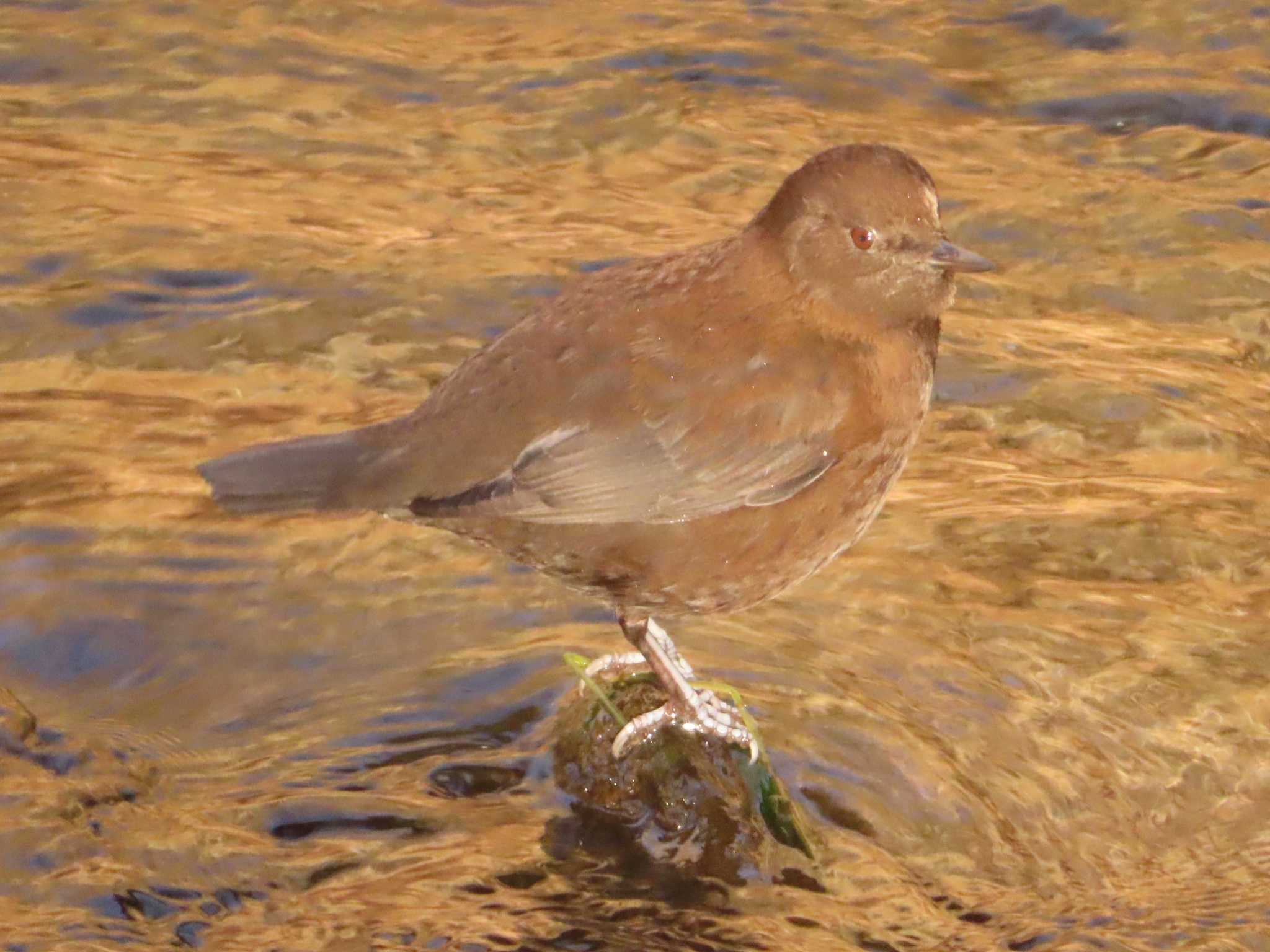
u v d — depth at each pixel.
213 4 21.06
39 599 12.04
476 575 12.66
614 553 11.02
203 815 10.17
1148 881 10.16
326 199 17.80
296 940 9.30
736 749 10.73
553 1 21.80
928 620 12.24
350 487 10.86
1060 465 14.45
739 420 10.91
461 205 17.81
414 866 9.91
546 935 9.48
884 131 19.33
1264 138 19.47
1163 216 18.00
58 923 9.32
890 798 10.59
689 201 18.02
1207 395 15.40
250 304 15.95
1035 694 11.55
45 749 10.66
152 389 14.77
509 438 10.78
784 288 11.13
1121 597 12.59
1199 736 11.24
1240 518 13.60
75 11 20.75
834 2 21.94
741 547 11.09
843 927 9.68
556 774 10.67
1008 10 21.78
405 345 15.52
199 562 12.55
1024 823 10.50
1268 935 9.67
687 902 9.81
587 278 11.44
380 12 21.27
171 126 18.88
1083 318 16.64
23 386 14.70
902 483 14.05
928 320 11.29
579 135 19.08
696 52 20.61
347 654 11.74
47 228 16.83
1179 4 21.78
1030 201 18.17
